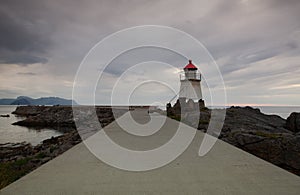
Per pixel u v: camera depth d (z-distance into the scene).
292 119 13.81
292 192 3.01
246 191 3.04
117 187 3.18
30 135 24.19
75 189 3.11
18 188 3.13
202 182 3.35
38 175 3.62
